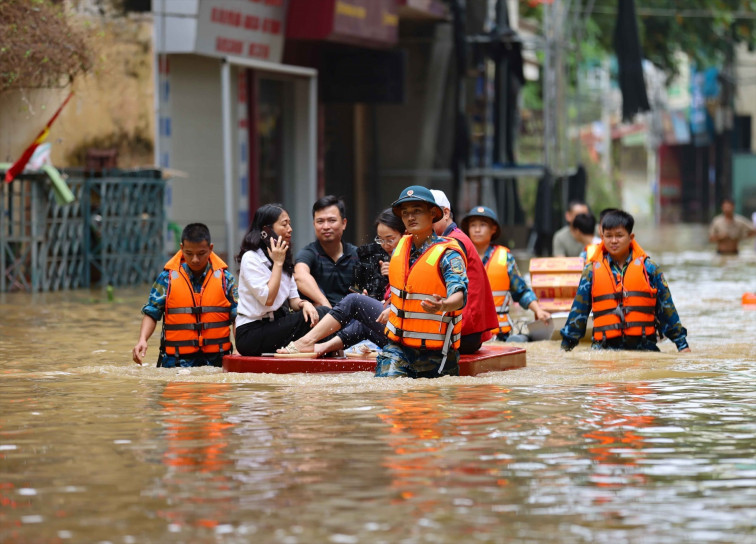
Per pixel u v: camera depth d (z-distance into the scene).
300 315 20.97
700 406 16.70
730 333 27.19
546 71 67.12
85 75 41.44
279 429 15.02
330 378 19.36
